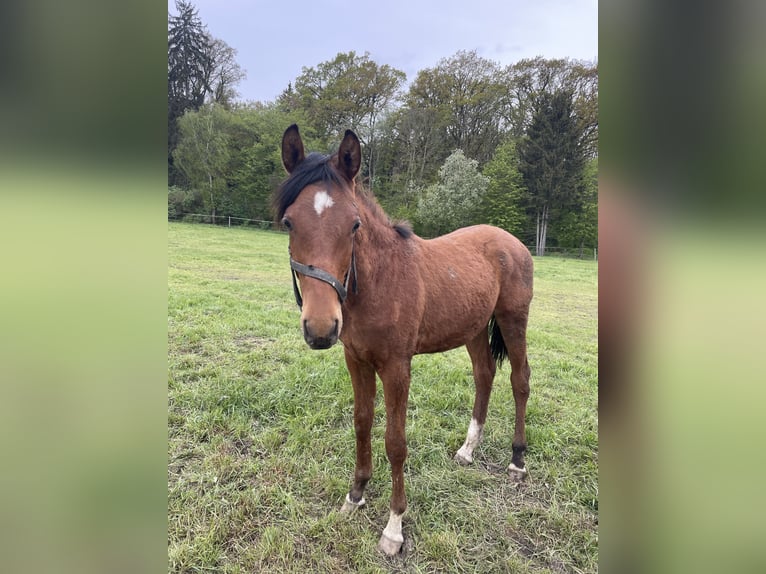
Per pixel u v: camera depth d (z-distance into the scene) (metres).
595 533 2.21
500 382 4.09
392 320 2.07
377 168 30.73
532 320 7.22
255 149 26.72
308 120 31.80
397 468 2.14
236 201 26.89
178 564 1.96
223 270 9.73
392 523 2.15
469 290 2.54
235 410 3.22
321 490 2.49
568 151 25.75
